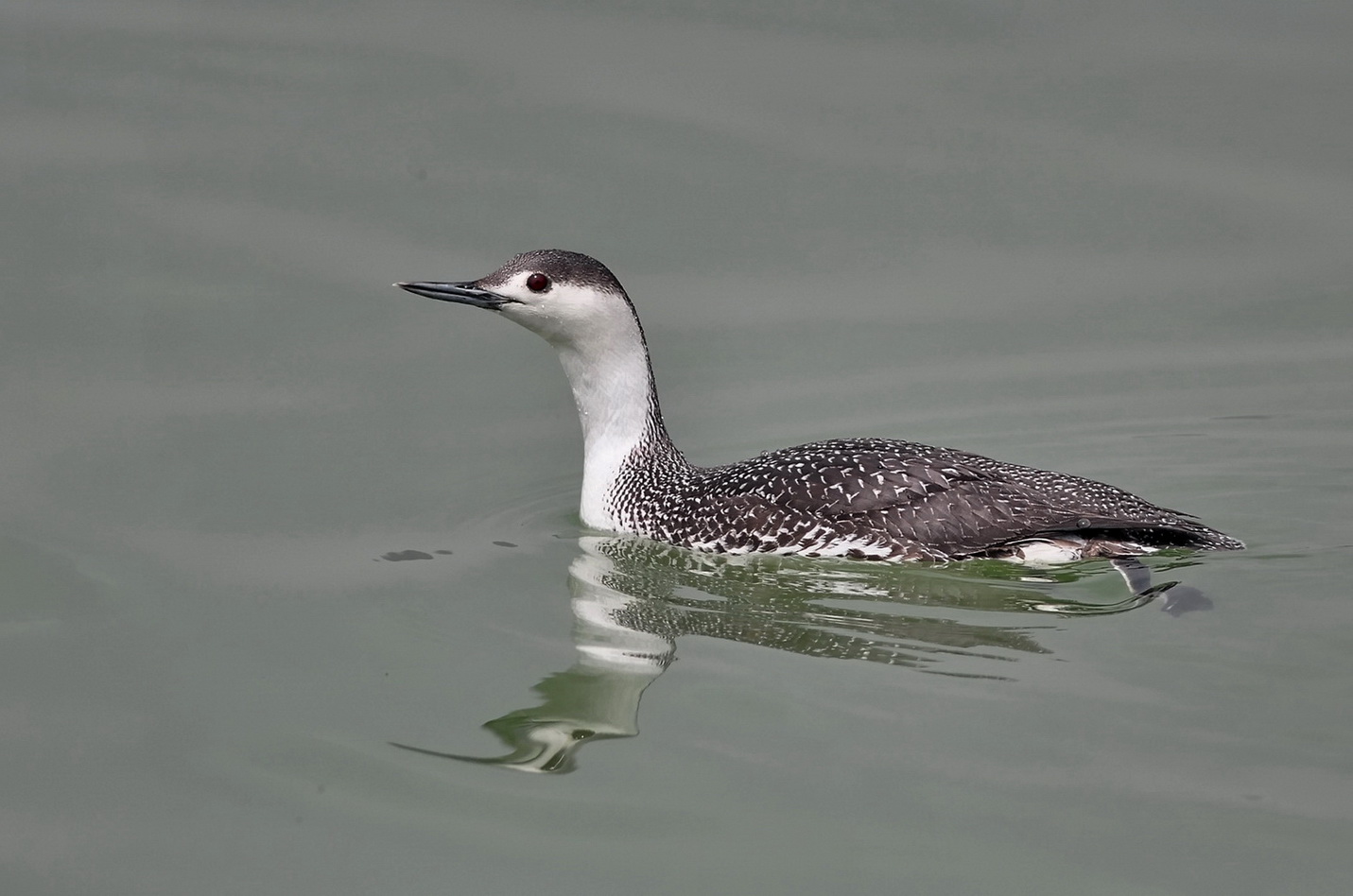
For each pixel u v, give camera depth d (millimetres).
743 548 13875
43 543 14258
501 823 10172
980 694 11328
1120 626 12336
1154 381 17828
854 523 13438
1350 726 10703
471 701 11680
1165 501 15016
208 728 11328
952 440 16734
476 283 14305
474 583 13688
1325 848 9461
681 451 16844
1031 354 18516
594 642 12562
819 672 11805
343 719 11430
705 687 11633
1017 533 13062
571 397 17875
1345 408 17078
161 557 14094
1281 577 13070
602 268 14375
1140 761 10383
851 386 17984
